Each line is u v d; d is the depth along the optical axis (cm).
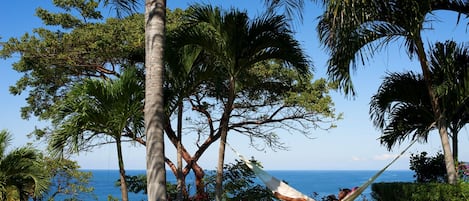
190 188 1723
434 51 1077
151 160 690
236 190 1602
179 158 1336
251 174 1627
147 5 726
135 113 1052
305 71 1127
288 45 1068
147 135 698
